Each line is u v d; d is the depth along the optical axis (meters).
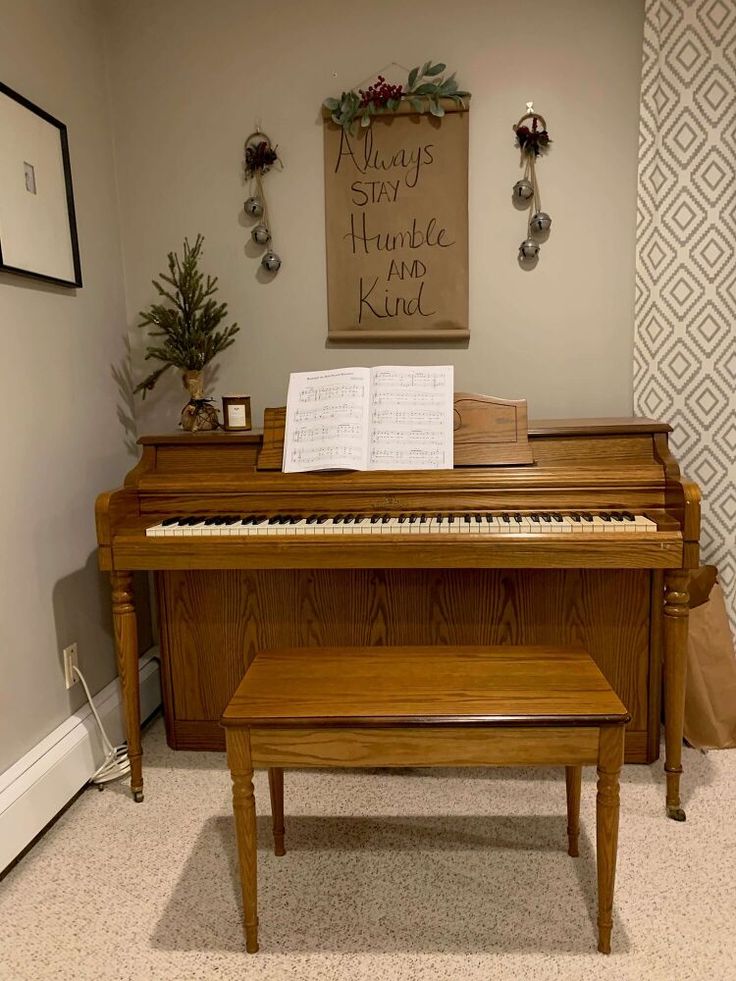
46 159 1.85
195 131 2.27
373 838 1.66
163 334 2.21
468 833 1.67
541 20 2.13
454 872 1.54
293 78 2.22
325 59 2.21
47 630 1.85
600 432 1.85
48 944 1.36
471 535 1.63
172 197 2.30
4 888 1.52
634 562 1.60
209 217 2.30
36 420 1.81
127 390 2.36
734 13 2.00
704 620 2.03
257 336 2.35
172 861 1.60
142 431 2.43
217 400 2.39
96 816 1.78
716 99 2.05
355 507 1.83
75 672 1.96
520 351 2.28
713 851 1.58
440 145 2.19
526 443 1.85
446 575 1.95
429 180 2.21
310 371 2.14
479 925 1.38
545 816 1.74
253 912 1.32
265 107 2.24
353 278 2.28
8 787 1.60
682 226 2.11
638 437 1.85
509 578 1.94
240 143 2.26
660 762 1.98
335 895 1.47
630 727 1.97
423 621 1.98
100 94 2.21
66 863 1.60
